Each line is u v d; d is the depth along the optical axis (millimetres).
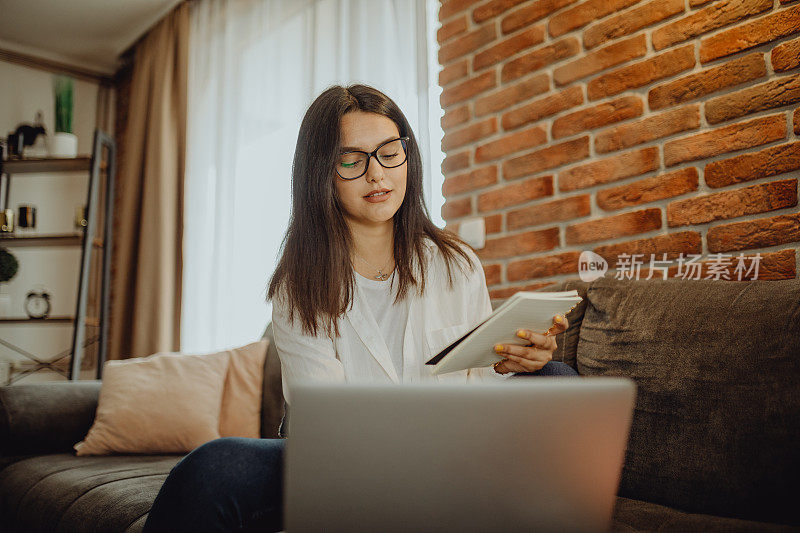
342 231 1351
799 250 1462
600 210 1881
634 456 1227
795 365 1067
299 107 3055
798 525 997
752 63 1574
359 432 657
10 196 4047
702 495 1107
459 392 650
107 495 1422
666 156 1729
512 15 2176
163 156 3645
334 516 672
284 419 1353
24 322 3455
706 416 1144
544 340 1093
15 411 2023
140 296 3551
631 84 1820
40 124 3834
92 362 4062
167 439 1998
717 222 1619
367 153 1307
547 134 2035
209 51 3674
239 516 969
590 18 1940
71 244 3637
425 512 666
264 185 3193
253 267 3189
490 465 662
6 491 1835
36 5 3732
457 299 1386
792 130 1500
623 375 1306
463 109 2309
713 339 1191
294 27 3182
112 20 3928
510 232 2117
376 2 2688
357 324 1325
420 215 1408
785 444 1031
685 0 1721
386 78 2619
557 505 679
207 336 3445
